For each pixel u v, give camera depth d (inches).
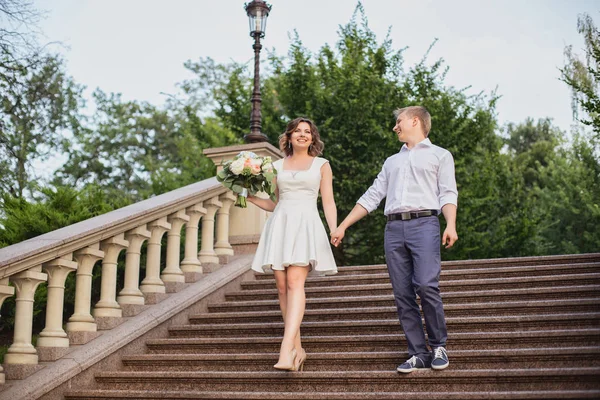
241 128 513.0
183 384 177.3
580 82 429.1
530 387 147.8
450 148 480.4
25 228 281.6
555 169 909.2
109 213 217.6
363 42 508.4
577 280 202.1
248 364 183.6
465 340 175.2
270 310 229.3
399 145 459.2
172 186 568.4
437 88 510.0
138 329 204.5
